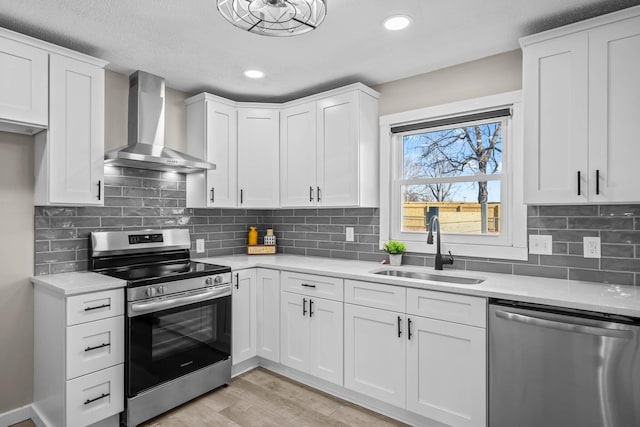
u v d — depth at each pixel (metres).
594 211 2.12
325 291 2.57
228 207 3.16
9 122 1.99
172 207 3.09
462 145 2.68
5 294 2.22
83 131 2.27
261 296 2.97
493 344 1.88
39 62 2.08
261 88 3.14
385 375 2.27
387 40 2.26
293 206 3.18
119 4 1.86
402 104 2.88
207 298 2.54
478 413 1.92
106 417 2.07
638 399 1.53
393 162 2.97
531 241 2.32
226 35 2.19
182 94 3.20
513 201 2.40
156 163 2.60
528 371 1.77
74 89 2.23
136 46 2.33
